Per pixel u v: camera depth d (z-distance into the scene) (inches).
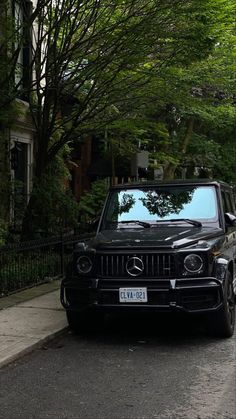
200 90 687.1
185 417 179.6
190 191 326.3
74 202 547.8
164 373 225.9
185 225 308.7
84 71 471.8
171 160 779.4
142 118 601.9
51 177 534.0
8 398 200.1
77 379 220.2
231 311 289.0
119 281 265.6
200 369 230.7
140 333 298.7
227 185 363.9
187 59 464.4
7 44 480.7
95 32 471.5
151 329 307.7
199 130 914.7
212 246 271.7
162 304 260.2
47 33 461.7
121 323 324.2
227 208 338.3
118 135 645.9
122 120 577.3
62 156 657.6
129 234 291.0
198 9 433.4
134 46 450.9
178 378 219.1
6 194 562.9
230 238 314.2
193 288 259.4
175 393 202.2
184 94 522.0
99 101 503.8
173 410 185.8
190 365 236.7
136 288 261.7
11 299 376.8
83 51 471.5
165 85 508.1
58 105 518.6
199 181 331.6
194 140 871.1
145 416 180.9
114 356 253.3
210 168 991.6
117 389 207.5
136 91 511.8
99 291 267.1
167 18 439.8
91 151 960.3
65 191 568.4
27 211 516.7
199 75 583.5
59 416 182.1
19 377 224.2
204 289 261.0
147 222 315.3
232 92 705.6
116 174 932.6
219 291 264.1
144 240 272.7
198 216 313.7
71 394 202.8
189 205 319.9
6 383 216.7
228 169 975.0
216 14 456.4
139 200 329.7
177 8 432.1
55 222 530.3
